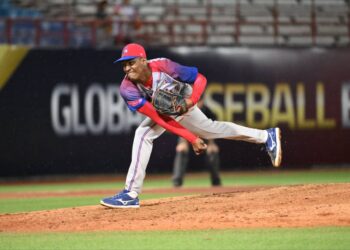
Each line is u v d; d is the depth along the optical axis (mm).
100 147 56656
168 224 23109
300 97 60250
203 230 21984
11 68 55438
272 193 27547
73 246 19688
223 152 58375
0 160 55250
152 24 65062
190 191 42719
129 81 24312
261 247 18953
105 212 25375
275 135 26312
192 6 70438
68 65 56312
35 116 55750
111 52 57000
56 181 55438
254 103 59500
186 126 25750
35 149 55812
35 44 62906
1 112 55188
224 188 44688
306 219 23031
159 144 57156
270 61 59875
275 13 67125
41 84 55906
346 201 25125
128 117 57000
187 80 24438
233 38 71688
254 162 58719
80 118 56469
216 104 58719
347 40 72812
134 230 22328
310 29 72875
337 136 60750
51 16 69688
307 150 60281
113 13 67375
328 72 60688
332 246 18938
